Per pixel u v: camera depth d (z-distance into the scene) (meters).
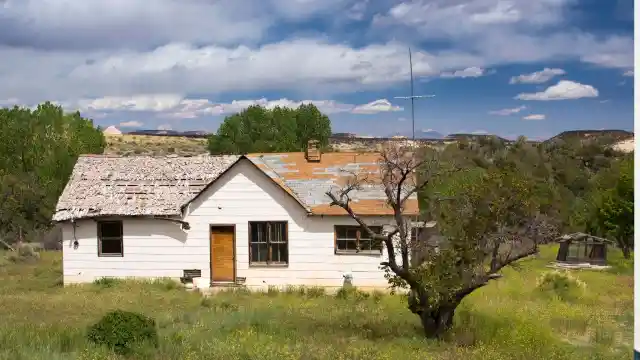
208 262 28.97
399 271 17.94
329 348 15.90
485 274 17.80
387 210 27.52
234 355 14.70
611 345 17.83
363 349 15.80
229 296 26.34
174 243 29.17
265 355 14.78
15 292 26.81
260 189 28.75
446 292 17.58
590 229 47.34
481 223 17.89
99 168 31.97
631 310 23.06
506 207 17.73
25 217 47.25
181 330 17.69
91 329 15.81
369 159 31.67
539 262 40.12
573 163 84.94
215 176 31.23
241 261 28.81
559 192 60.41
